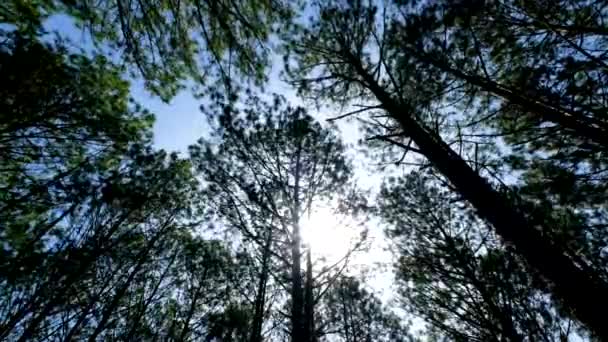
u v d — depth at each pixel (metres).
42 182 7.77
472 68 5.61
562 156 5.23
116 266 8.05
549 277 3.27
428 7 5.09
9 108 6.39
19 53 6.17
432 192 8.16
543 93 4.47
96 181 8.16
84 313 6.91
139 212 8.98
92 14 4.31
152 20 4.27
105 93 7.91
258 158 7.54
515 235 3.62
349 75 7.32
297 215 7.38
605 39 5.29
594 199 5.49
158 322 9.77
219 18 4.33
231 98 5.46
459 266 6.77
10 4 6.09
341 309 11.45
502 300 5.83
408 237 8.30
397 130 6.66
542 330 5.20
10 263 5.96
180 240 10.48
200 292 10.70
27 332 5.74
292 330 5.54
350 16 6.57
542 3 5.23
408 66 5.49
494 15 5.37
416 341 10.41
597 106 4.39
